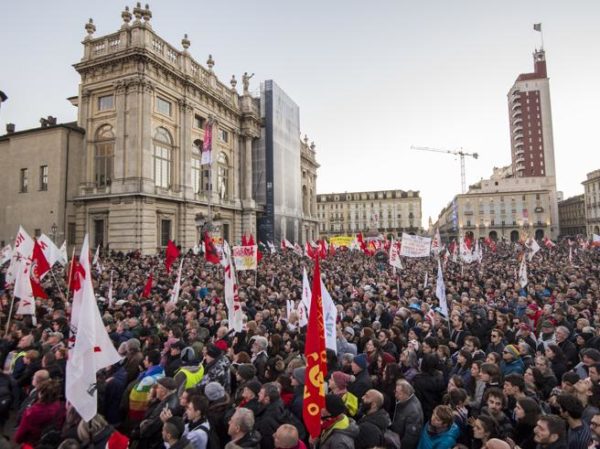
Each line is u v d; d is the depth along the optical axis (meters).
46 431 5.20
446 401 5.89
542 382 6.33
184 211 40.06
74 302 5.76
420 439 5.15
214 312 12.56
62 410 5.59
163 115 38.59
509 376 5.79
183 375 6.44
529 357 7.52
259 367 7.55
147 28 36.41
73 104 46.75
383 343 8.87
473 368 6.52
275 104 57.41
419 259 39.53
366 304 13.59
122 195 34.59
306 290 10.46
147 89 36.12
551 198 108.81
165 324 10.67
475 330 10.62
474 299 14.45
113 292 17.09
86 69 37.50
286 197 60.03
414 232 123.88
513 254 44.91
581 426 4.72
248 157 53.22
